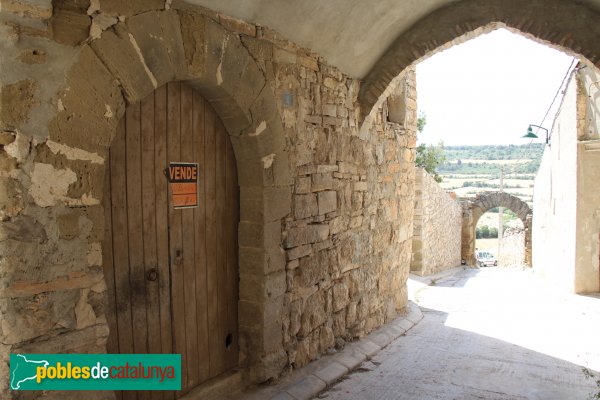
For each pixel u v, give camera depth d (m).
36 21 1.85
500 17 4.04
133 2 2.23
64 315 2.01
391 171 5.42
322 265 3.95
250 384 3.31
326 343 4.07
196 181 2.96
